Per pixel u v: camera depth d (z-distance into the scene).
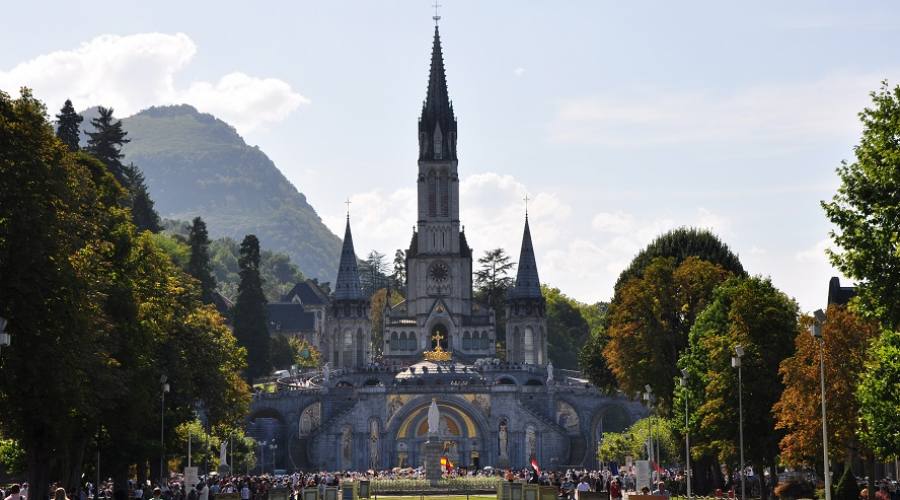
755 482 125.44
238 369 143.75
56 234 68.81
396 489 142.25
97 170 99.75
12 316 67.25
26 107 71.06
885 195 60.34
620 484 121.81
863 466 123.44
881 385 65.25
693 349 105.81
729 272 122.44
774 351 92.94
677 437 116.81
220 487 101.50
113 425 86.75
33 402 71.44
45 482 76.00
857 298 62.78
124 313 84.56
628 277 146.75
